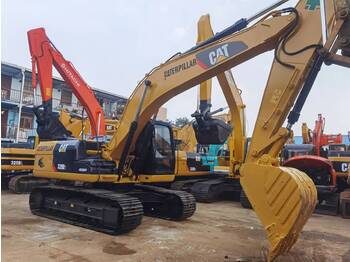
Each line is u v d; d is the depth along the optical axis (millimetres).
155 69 7414
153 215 9047
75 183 8703
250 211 10797
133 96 7785
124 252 5773
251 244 6527
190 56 6863
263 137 5562
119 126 7980
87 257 5438
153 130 8586
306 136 17625
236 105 11078
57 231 7125
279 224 4676
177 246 6223
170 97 7332
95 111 11375
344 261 5688
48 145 9133
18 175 13609
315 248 6512
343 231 8266
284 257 5801
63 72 11219
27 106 29391
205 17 10203
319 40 5352
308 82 5398
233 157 12008
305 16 5555
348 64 4680
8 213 9008
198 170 13766
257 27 6020
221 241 6699
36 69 11086
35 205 9117
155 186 9445
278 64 5633
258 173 4992
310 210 4867
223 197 13984
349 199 10195
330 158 12367
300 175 4914
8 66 28172
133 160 8375
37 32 11023
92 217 7465
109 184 8430
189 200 8633
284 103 5480
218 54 6461
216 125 7590
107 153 8070
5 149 13016
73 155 8305
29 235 6723
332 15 4949
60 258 5332
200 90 9641
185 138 15680
